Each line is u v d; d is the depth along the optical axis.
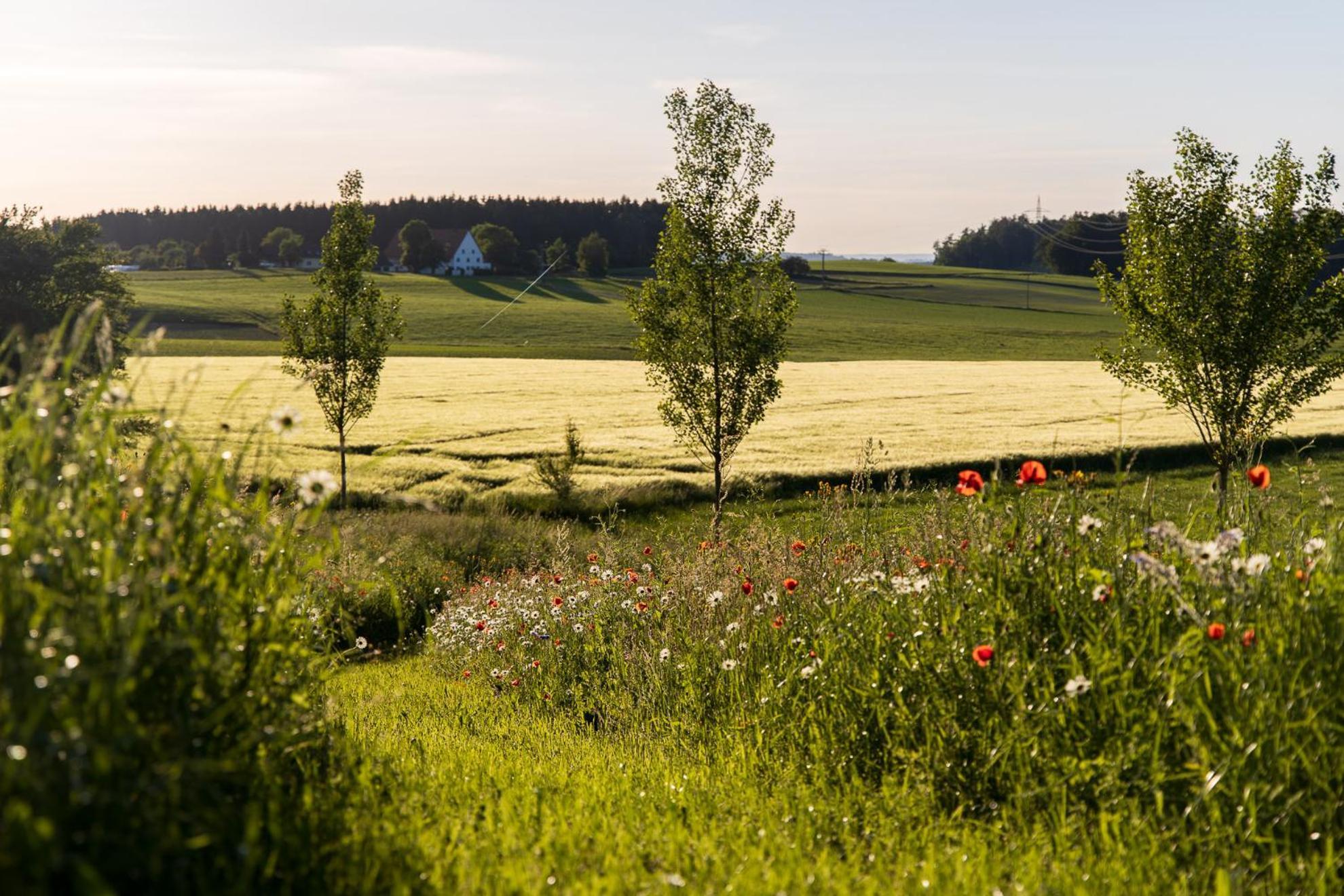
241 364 64.25
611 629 9.55
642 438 39.56
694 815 4.64
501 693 9.38
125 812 2.84
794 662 6.29
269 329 94.12
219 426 3.87
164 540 3.29
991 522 5.30
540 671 9.23
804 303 132.00
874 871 3.90
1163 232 20.58
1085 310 133.25
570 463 29.98
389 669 12.11
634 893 3.61
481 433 41.09
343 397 31.69
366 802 4.09
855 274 178.00
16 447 3.31
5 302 54.41
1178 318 20.56
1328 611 4.21
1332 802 3.67
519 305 112.50
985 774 4.54
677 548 11.20
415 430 40.84
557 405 49.81
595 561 12.14
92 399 3.49
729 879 3.70
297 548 4.05
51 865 2.53
